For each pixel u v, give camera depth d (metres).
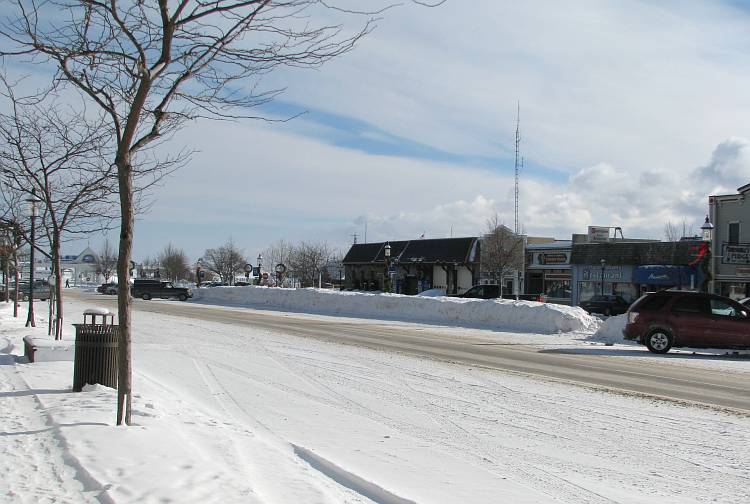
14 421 8.55
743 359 19.78
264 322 30.44
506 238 61.19
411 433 9.13
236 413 10.20
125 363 8.22
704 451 8.40
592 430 9.46
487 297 45.56
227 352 18.12
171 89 8.66
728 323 20.23
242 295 55.12
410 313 36.25
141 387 11.43
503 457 7.98
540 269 59.84
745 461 7.96
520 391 12.57
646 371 16.08
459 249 64.50
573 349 21.25
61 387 11.20
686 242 47.50
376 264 73.88
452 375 14.41
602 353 20.31
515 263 60.44
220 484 5.94
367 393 12.10
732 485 7.04
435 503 6.20
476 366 15.98
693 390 13.18
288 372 14.54
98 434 7.63
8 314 34.62
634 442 8.81
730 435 9.28
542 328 28.52
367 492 6.45
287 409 10.58
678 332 20.53
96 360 10.98
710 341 20.34
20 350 16.70
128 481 5.98
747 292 41.19
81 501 5.57
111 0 8.09
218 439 7.88
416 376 14.18
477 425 9.69
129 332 8.24
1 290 58.00
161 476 6.13
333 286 85.56
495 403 11.34
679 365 17.64
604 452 8.29
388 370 15.02
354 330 26.64
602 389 12.98
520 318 29.77
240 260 105.94
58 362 14.47
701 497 6.64
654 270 47.28
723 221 42.38
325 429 9.26
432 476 7.10
